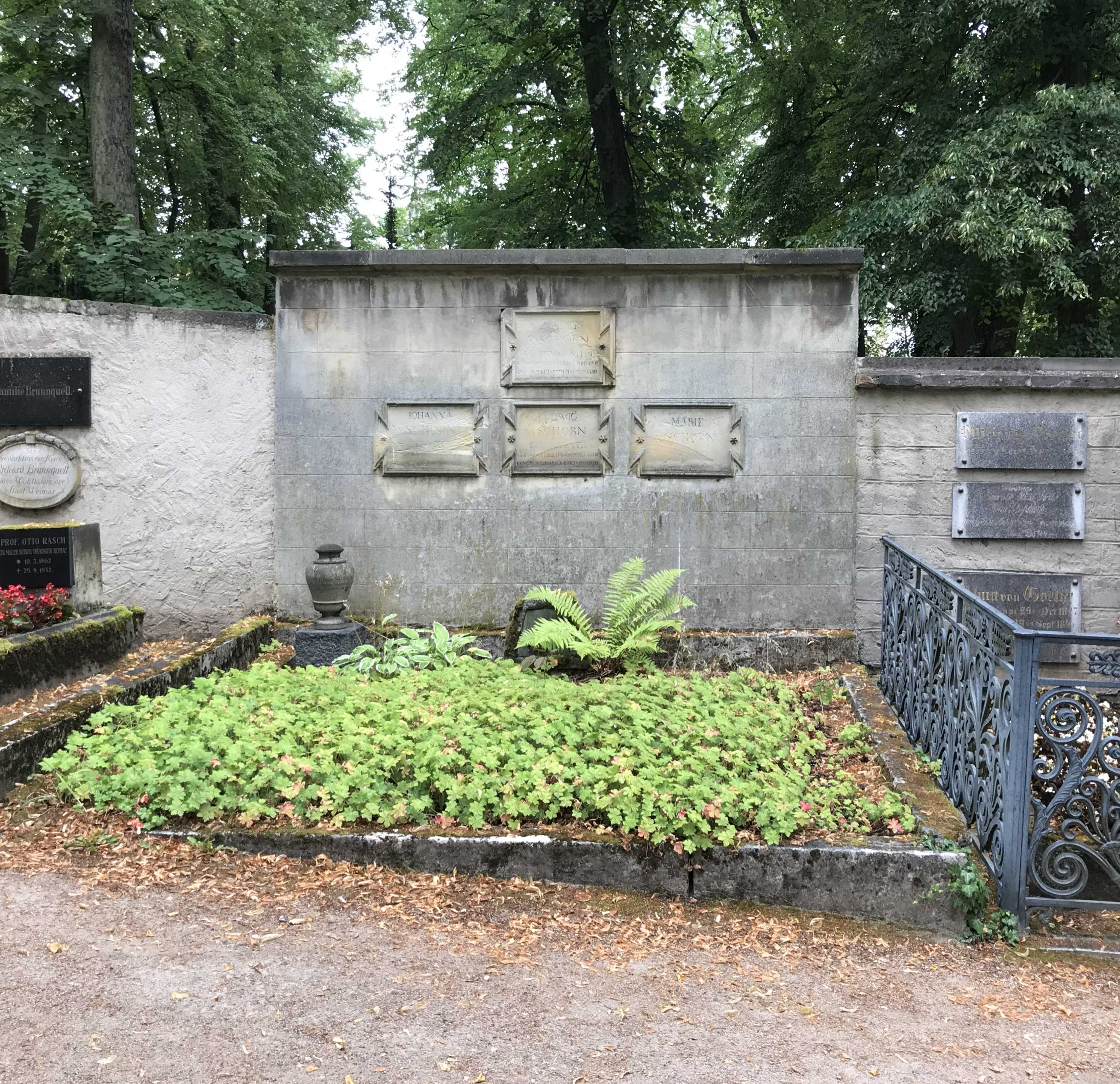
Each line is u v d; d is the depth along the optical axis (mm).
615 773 5023
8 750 5078
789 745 6281
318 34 17062
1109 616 8484
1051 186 12438
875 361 8539
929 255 14312
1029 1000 4047
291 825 4734
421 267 8406
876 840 4809
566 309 8516
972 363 8500
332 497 8688
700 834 4703
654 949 4152
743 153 22656
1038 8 12578
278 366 8625
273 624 8688
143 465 8734
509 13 16141
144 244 11992
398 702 5996
